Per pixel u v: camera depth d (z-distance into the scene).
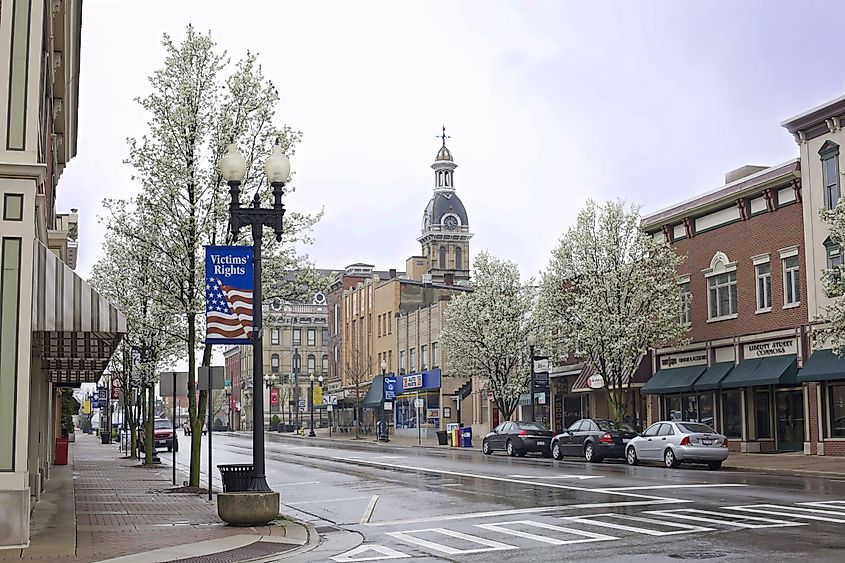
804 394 35.06
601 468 32.31
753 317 38.19
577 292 41.34
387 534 16.25
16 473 13.83
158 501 22.36
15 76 14.37
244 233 25.50
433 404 70.81
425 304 81.25
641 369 44.81
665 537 14.36
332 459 41.78
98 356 23.34
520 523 16.86
